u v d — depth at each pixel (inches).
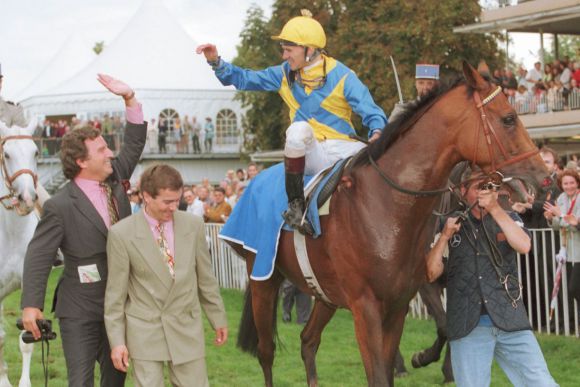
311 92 335.9
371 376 287.7
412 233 290.0
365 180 297.1
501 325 269.0
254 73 351.3
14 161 401.1
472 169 284.8
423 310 624.4
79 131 277.7
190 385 264.4
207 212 885.8
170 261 264.2
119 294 260.4
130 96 303.4
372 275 289.3
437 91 287.0
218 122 1961.1
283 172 352.2
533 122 1115.3
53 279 984.3
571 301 529.0
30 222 419.8
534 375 269.1
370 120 323.9
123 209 282.8
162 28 2028.8
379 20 1576.0
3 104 462.9
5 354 537.3
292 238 328.8
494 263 274.4
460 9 1493.6
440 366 463.2
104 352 282.0
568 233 491.2
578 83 1066.7
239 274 820.0
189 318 266.4
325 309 375.9
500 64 1587.1
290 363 492.7
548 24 1159.6
